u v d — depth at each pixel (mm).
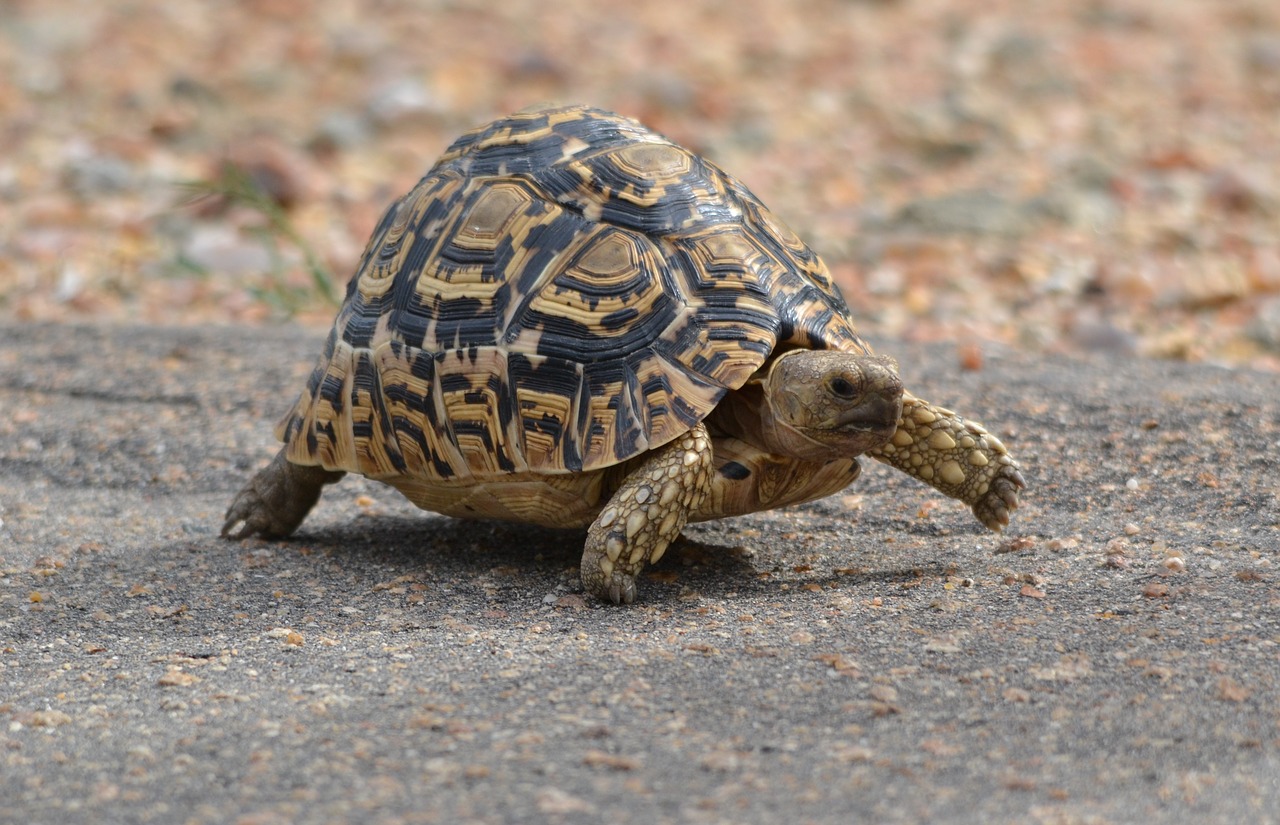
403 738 4098
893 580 5562
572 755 3932
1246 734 3959
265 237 11945
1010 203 14398
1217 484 6598
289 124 17562
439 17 22234
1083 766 3811
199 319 11703
